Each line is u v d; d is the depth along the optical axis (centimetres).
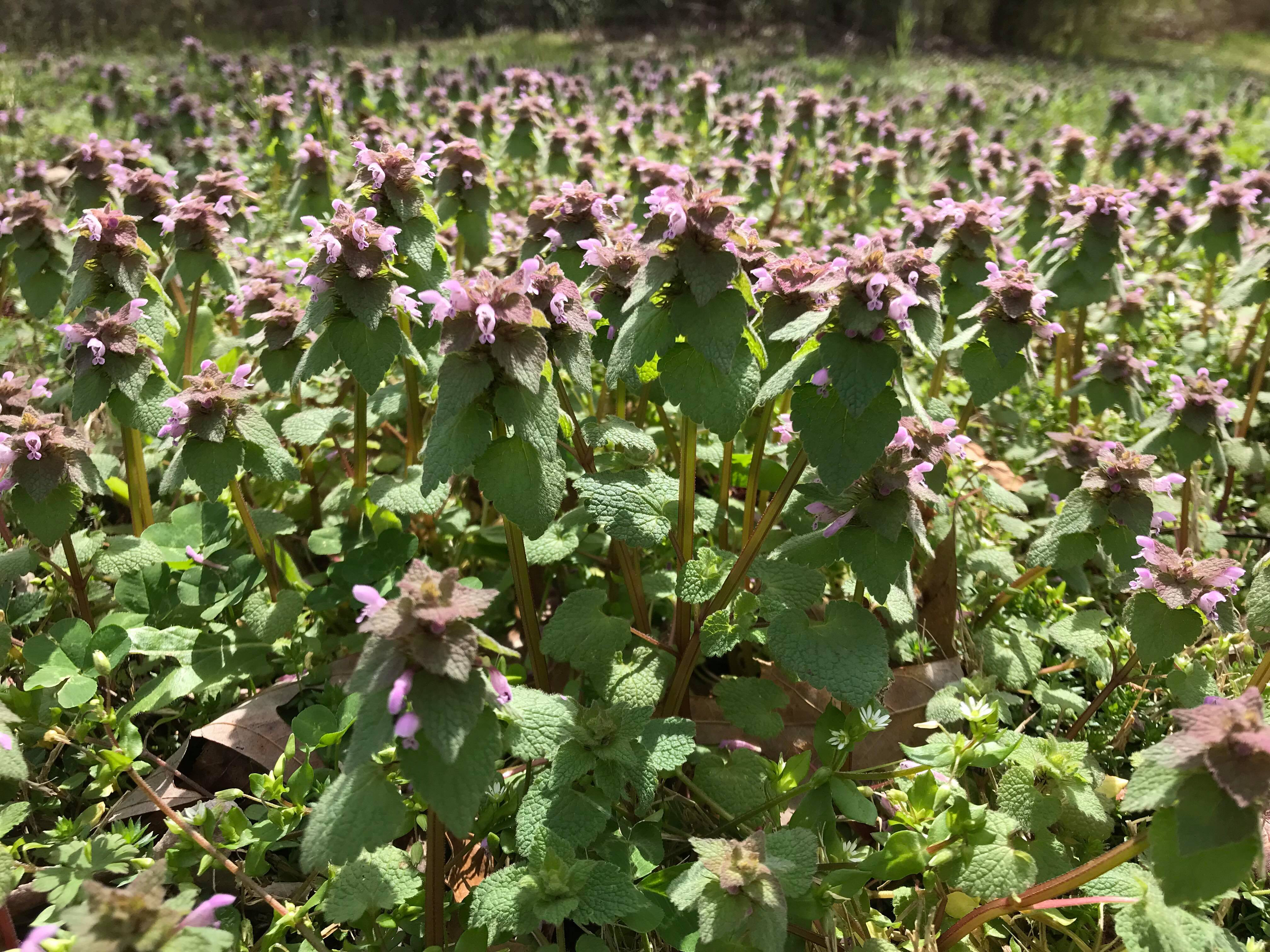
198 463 22
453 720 13
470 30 186
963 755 19
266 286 32
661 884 18
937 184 53
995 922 19
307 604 25
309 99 67
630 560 22
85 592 24
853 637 19
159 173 52
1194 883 14
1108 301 42
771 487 27
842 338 18
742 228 23
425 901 17
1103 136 83
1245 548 33
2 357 38
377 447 33
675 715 22
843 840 21
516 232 44
